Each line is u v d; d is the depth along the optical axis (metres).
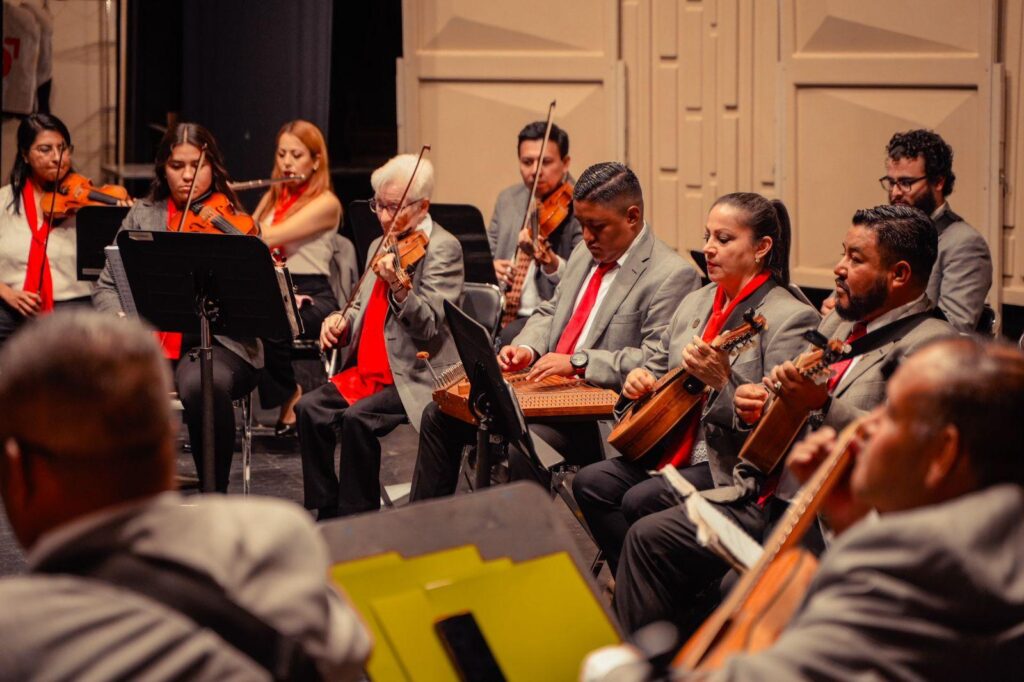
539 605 1.87
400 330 4.08
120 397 1.34
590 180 3.71
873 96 5.71
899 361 2.78
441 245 4.15
